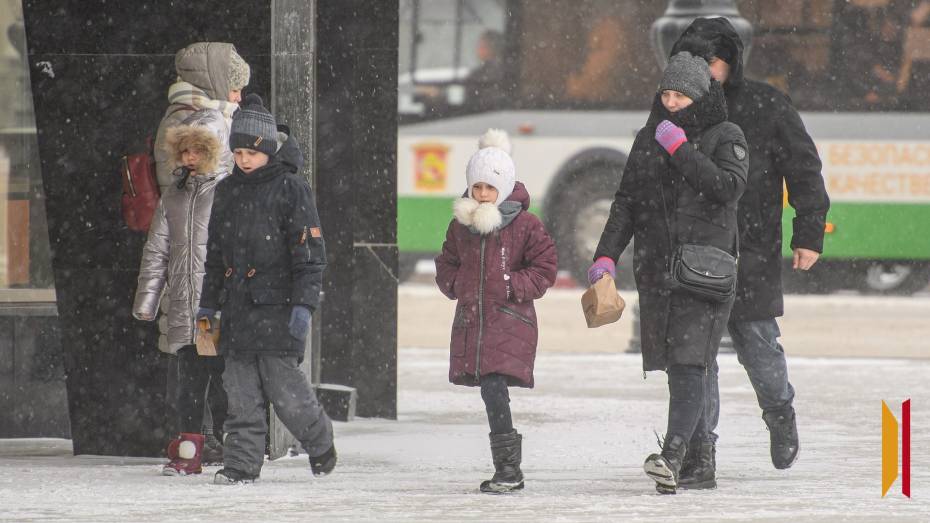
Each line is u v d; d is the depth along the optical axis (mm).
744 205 26234
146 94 29688
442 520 21562
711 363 24891
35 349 33281
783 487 25391
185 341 27172
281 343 25719
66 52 29875
